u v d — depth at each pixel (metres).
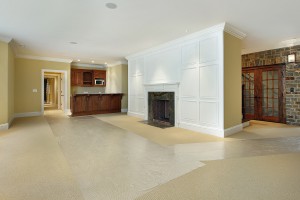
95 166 2.46
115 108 8.46
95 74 9.44
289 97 5.52
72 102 7.22
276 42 5.23
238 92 4.52
